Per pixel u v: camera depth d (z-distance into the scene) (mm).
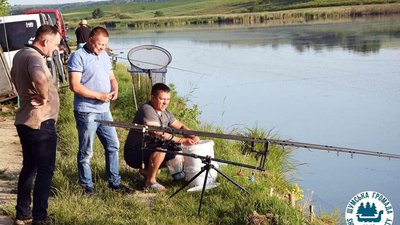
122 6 151750
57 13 23203
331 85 18312
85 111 6457
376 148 11023
